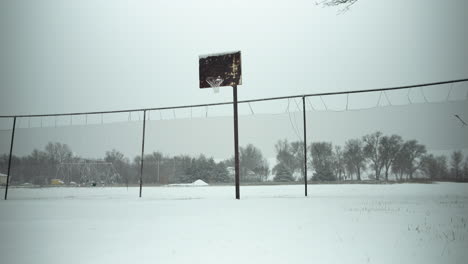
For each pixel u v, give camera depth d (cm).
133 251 418
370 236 486
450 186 2758
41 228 614
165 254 400
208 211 873
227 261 365
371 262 353
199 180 4541
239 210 881
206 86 1456
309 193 2008
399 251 397
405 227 557
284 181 4500
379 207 893
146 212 880
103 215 821
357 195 1573
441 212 759
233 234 523
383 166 3722
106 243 471
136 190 3016
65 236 530
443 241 446
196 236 512
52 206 1115
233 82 1431
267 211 842
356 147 3819
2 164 3375
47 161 3469
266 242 459
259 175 4884
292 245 437
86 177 4009
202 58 1487
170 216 778
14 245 465
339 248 416
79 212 905
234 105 1414
